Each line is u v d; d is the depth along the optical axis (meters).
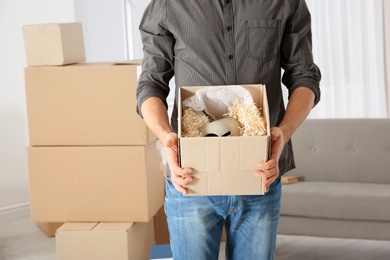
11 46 4.22
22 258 3.56
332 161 3.72
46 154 3.23
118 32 4.56
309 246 3.60
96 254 3.14
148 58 1.85
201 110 1.65
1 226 4.16
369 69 5.34
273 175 1.52
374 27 5.27
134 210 3.21
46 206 3.28
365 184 3.56
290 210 3.38
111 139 3.17
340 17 5.17
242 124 1.58
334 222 3.34
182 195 1.73
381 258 3.38
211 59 1.76
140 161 3.16
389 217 3.23
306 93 1.74
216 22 1.74
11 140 4.28
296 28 1.79
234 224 1.76
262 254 1.77
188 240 1.76
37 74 3.19
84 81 3.15
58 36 3.18
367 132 3.71
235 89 1.65
